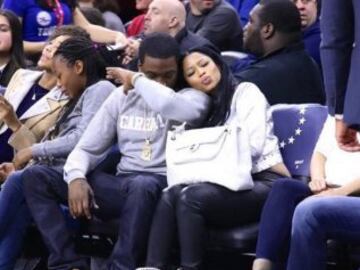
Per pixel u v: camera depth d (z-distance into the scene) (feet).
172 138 33.58
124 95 35.63
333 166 32.65
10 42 42.70
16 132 38.55
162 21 42.80
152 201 33.24
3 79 42.75
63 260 34.12
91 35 47.32
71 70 37.60
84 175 34.71
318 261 29.25
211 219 32.30
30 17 47.65
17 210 35.35
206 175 32.53
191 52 35.09
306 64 38.50
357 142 26.91
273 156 34.14
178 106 34.09
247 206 32.55
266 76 37.99
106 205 34.50
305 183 32.91
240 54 42.96
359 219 29.01
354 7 25.89
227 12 47.98
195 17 48.75
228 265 33.27
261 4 39.04
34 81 39.99
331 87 26.48
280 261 30.96
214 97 34.76
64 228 34.47
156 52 34.96
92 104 36.96
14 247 35.58
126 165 35.32
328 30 26.27
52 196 34.83
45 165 35.76
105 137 35.63
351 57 26.13
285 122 35.22
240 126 33.09
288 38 38.68
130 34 53.01
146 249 33.22
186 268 31.71
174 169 33.06
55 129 37.63
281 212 30.91
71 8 48.52
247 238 32.37
